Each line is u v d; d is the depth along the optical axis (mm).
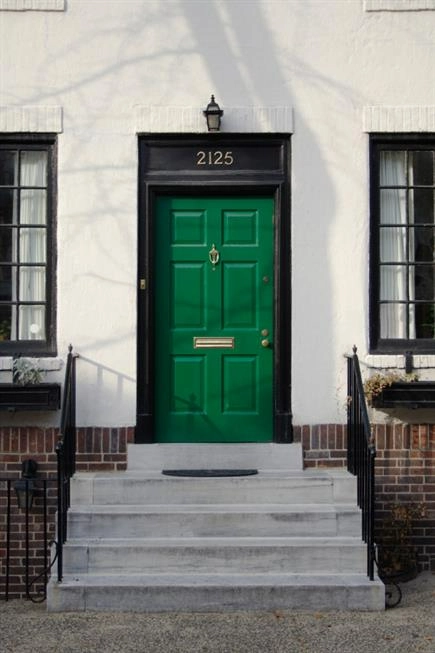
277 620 6113
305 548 6496
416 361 7387
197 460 7340
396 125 7496
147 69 7473
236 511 6738
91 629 5965
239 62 7496
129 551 6480
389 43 7543
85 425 7359
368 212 7504
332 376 7445
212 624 6043
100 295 7418
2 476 7305
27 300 7590
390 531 7363
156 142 7531
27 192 7609
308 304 7473
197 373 7605
